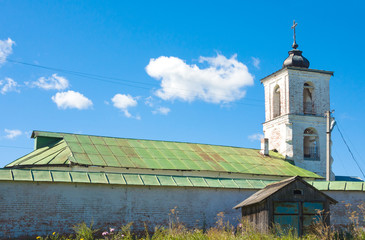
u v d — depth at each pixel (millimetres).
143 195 21875
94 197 20766
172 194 22562
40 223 19453
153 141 30141
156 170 25922
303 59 35281
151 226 21672
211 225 22984
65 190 20234
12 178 19219
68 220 20000
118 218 21047
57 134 28703
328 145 28672
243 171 28391
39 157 25859
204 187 23141
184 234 17109
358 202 23234
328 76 35812
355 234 18734
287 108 34344
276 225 18672
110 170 24734
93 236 20047
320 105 35312
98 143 27625
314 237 17703
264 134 36469
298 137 34156
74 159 24250
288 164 31750
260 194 20766
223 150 31516
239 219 23609
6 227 18844
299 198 19438
